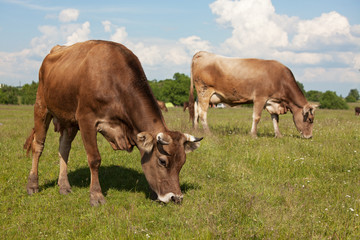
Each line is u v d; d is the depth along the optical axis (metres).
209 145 9.16
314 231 3.90
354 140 10.28
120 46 5.38
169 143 4.40
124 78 4.97
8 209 4.91
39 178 6.51
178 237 3.76
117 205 4.91
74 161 7.81
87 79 4.97
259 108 11.37
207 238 3.64
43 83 6.09
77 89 5.14
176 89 90.56
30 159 7.96
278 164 7.30
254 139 10.24
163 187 4.51
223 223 4.06
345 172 6.76
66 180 5.79
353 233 3.82
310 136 11.16
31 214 4.62
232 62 11.61
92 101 4.96
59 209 4.86
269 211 4.36
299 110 11.18
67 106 5.45
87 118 5.04
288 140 10.30
